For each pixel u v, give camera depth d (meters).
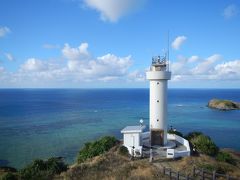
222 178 25.69
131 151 37.19
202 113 142.62
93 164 32.22
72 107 176.88
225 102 169.38
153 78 40.78
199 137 44.66
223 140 75.38
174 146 40.91
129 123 104.19
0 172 41.41
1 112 144.50
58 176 29.62
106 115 131.25
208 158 35.53
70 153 60.41
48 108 169.00
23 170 31.97
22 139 75.12
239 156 48.78
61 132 85.56
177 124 104.00
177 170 28.64
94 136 79.00
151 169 28.91
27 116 127.00
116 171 28.86
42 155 59.00
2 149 64.19
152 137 41.22
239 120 114.94
